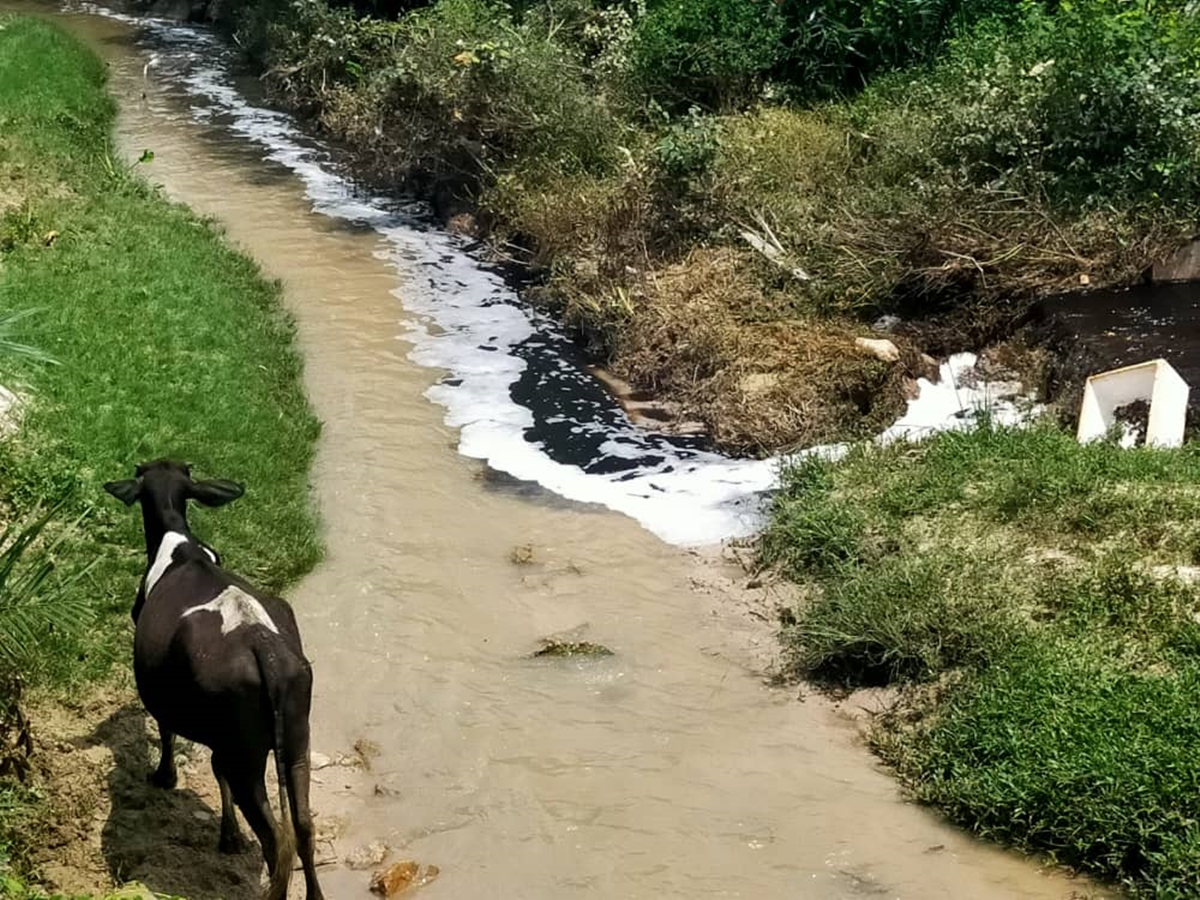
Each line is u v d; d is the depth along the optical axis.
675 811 7.41
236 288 13.94
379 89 18.47
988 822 7.17
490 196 16.50
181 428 10.38
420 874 6.89
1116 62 13.41
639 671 8.66
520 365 13.26
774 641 8.98
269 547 9.43
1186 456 9.65
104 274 12.79
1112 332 11.39
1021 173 13.35
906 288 12.88
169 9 30.59
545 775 7.70
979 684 7.87
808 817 7.36
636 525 10.39
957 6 16.97
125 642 8.17
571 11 19.00
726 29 17.12
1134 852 6.80
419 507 10.54
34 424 9.77
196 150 20.23
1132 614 8.18
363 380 12.79
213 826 7.03
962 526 9.31
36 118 18.36
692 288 13.09
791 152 14.89
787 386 11.62
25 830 6.58
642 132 16.39
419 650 8.77
